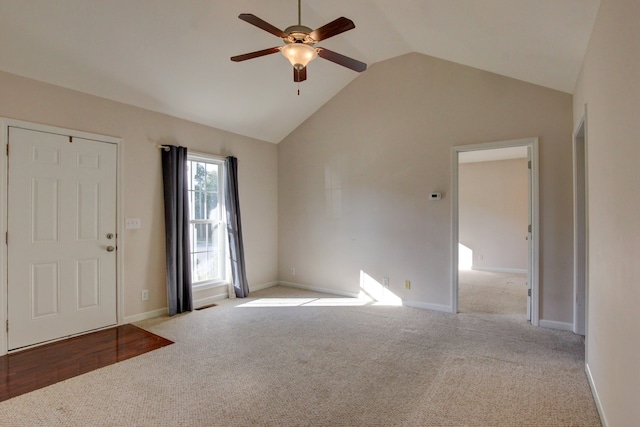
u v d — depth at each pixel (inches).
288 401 86.5
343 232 195.8
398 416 80.0
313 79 177.0
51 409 83.3
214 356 113.6
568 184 136.5
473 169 295.0
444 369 103.5
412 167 171.8
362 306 173.3
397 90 176.1
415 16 123.7
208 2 115.7
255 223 209.0
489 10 98.1
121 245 144.9
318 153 205.8
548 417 79.2
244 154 201.6
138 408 83.6
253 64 150.2
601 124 80.3
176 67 137.6
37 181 121.6
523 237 275.1
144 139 152.9
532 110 143.0
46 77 121.5
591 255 93.1
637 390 54.6
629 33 58.6
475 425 76.4
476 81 155.0
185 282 165.6
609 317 72.8
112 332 136.0
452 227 160.9
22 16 100.8
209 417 79.9
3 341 114.1
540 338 128.2
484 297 191.2
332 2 127.7
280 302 181.8
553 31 96.1
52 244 125.6
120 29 114.4
